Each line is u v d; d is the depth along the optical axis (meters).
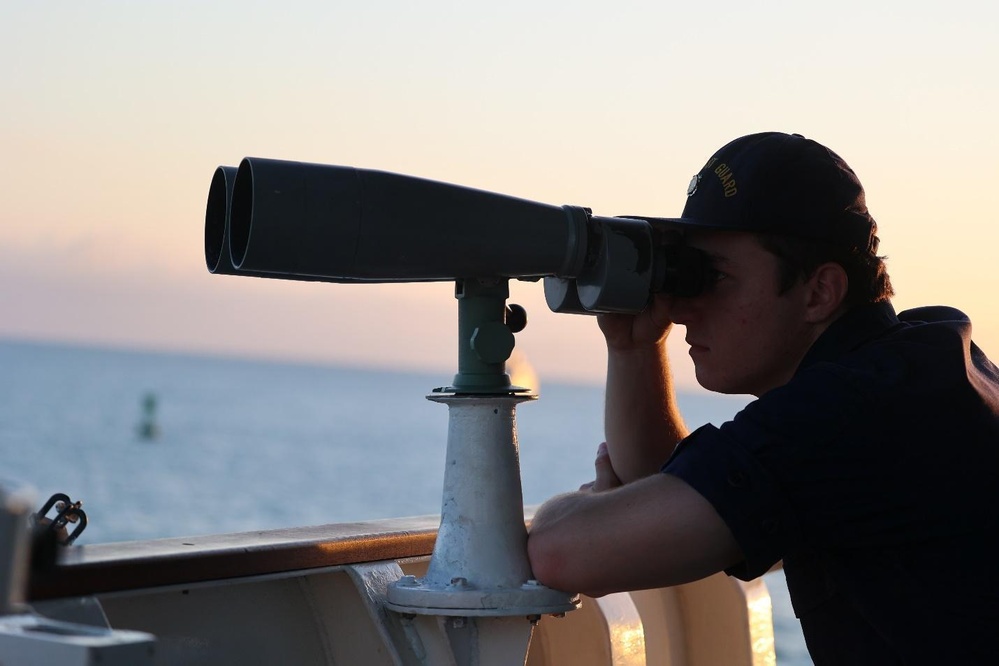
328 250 2.89
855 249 3.73
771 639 5.25
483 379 3.30
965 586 3.32
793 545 3.30
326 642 3.76
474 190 3.12
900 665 3.45
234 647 3.54
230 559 3.15
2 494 2.04
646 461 4.38
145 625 3.33
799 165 3.69
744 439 3.28
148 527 86.50
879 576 3.38
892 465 3.30
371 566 3.61
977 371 3.69
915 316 4.36
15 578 2.05
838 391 3.33
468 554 3.28
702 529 3.21
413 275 3.09
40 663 1.96
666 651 5.14
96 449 141.88
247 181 2.98
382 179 2.96
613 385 4.43
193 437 169.88
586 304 3.42
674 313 3.87
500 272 3.20
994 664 3.30
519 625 3.29
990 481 3.36
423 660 3.43
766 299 3.71
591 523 3.25
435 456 167.75
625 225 3.37
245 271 3.02
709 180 3.77
